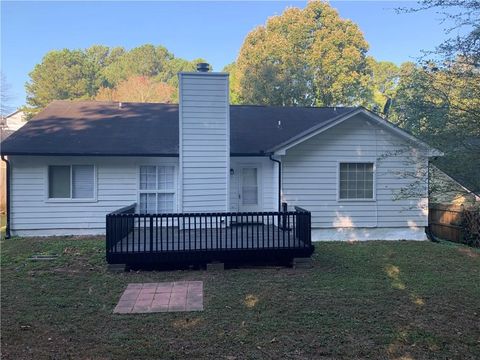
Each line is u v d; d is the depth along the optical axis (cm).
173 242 905
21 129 1392
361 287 754
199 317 596
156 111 1647
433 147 655
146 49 5647
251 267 930
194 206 1199
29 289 738
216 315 604
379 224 1304
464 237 1341
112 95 4400
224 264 909
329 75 3372
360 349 491
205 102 1207
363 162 1292
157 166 1331
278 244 920
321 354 477
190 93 1199
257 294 709
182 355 473
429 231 1336
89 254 1023
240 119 1612
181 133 1194
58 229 1291
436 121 602
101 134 1380
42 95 4522
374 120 1268
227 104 1216
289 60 3328
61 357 467
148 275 849
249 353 479
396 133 1287
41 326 561
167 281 804
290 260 944
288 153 1267
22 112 4397
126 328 555
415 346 501
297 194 1271
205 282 794
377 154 1293
